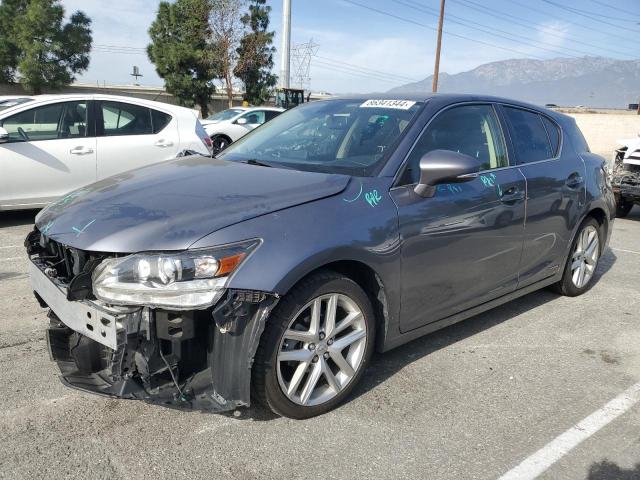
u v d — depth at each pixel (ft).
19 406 9.59
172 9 107.96
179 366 8.52
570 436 9.41
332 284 9.15
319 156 11.29
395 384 10.87
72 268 9.04
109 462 8.22
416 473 8.30
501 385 11.05
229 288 7.97
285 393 9.00
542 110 14.99
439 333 13.50
